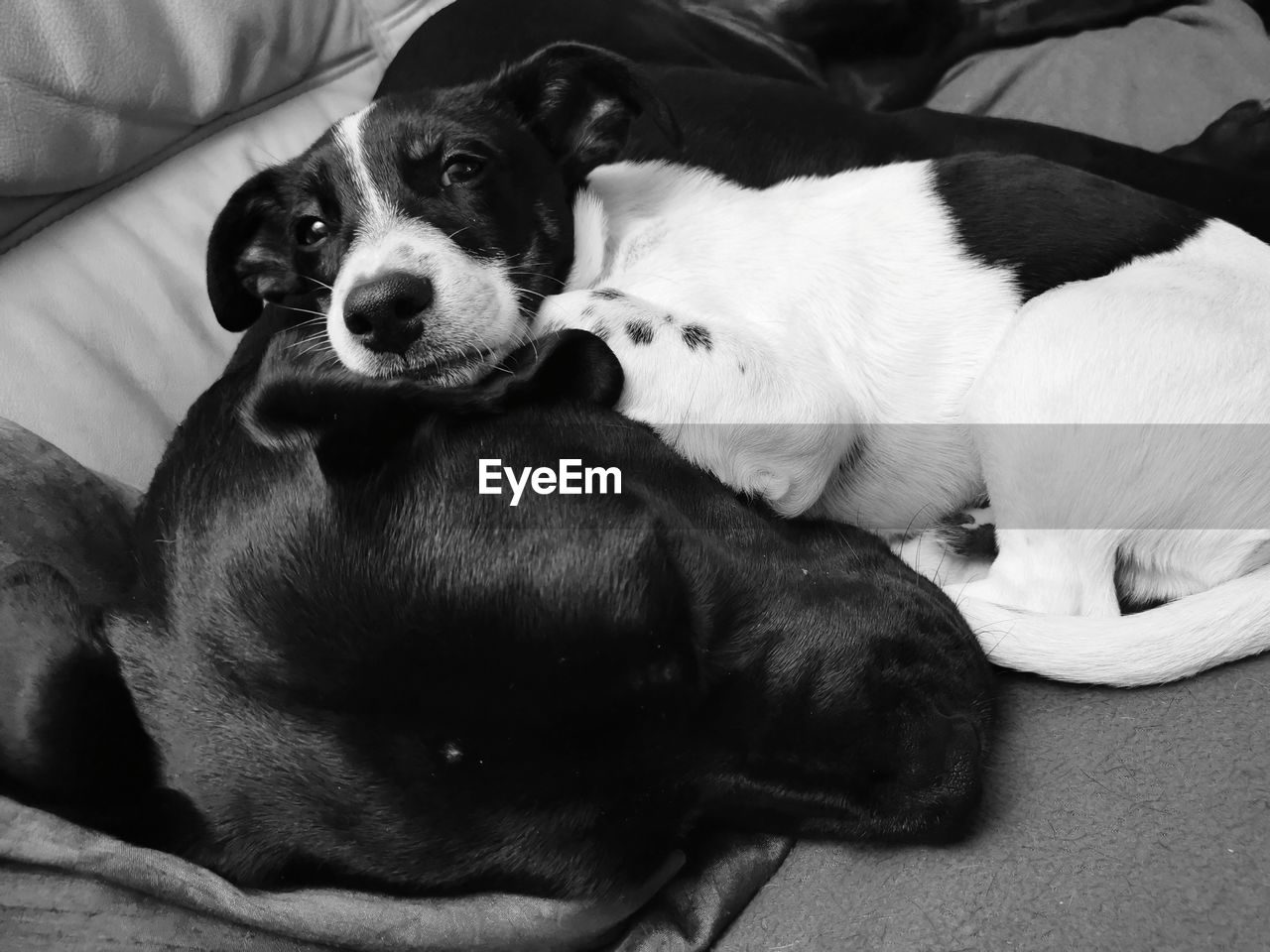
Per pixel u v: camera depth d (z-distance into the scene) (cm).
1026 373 58
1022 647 53
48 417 62
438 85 75
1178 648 52
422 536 46
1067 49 86
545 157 64
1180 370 57
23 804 43
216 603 47
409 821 45
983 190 65
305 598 46
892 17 84
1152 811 46
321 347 53
